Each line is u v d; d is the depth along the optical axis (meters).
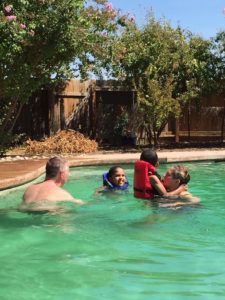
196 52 18.44
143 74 17.61
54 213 6.04
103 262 4.27
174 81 18.16
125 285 3.73
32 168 10.20
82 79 17.14
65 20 13.05
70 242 4.91
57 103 18.30
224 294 3.54
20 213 6.09
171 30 18.27
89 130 19.00
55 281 3.82
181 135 20.23
